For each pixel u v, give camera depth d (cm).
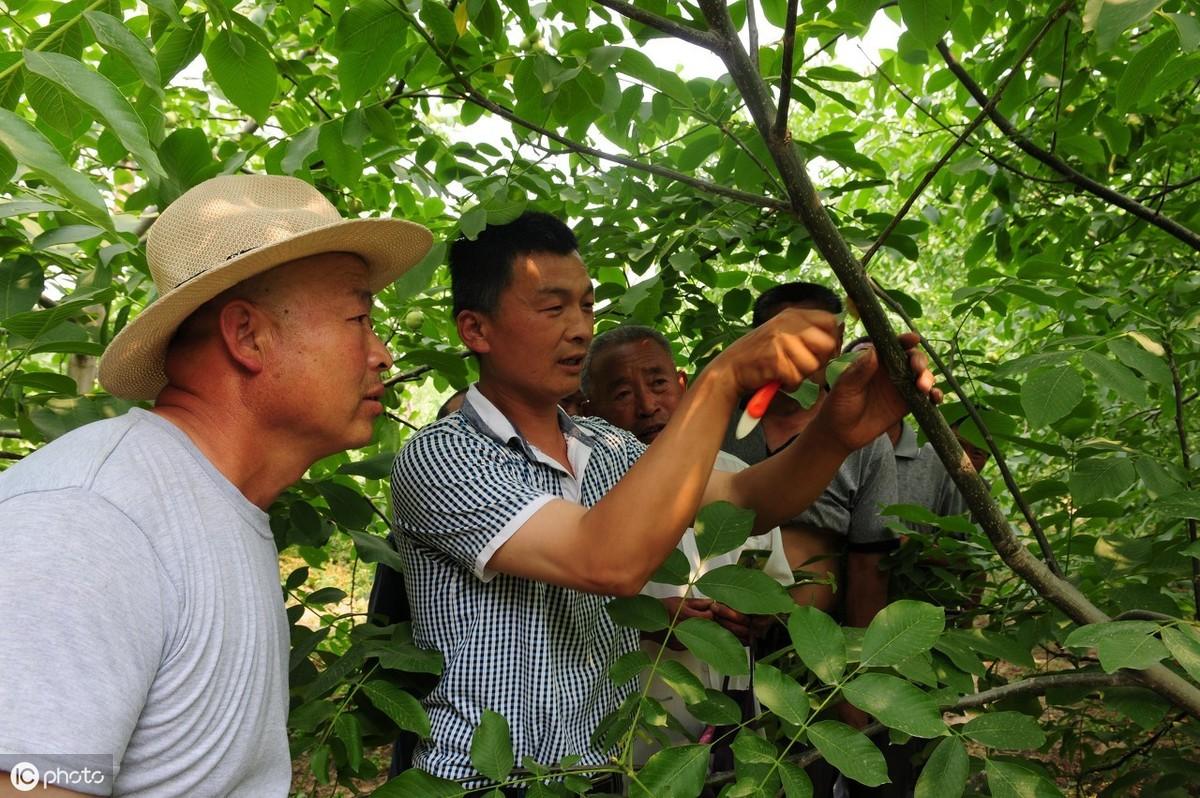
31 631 86
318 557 242
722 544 143
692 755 128
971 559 242
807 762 155
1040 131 283
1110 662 117
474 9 176
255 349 118
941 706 144
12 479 101
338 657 183
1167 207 306
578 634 162
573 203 269
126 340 117
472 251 168
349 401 123
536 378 167
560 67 195
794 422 269
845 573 271
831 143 233
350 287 125
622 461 184
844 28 208
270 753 120
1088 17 125
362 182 307
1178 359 200
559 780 139
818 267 597
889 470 255
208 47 171
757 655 240
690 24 175
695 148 240
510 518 141
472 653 154
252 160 351
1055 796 124
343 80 189
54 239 162
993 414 185
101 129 240
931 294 702
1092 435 311
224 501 112
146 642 96
